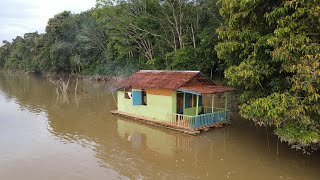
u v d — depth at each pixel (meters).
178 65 34.12
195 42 37.50
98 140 17.89
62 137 18.67
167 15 37.78
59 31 67.62
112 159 14.80
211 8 34.09
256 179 12.35
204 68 32.97
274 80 13.98
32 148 16.61
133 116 22.05
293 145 15.78
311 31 11.43
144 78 22.30
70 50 63.94
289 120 11.99
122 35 44.97
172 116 19.55
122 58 52.38
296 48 11.00
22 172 13.40
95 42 58.97
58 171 13.45
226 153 15.34
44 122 22.75
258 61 13.71
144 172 13.23
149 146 16.66
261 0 12.85
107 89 44.00
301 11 11.07
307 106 10.87
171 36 40.47
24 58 91.69
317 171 12.90
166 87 19.41
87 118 23.77
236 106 24.62
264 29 14.23
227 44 14.96
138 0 39.59
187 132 18.38
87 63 62.62
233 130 19.33
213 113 19.45
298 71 10.62
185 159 14.70
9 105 30.41
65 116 24.73
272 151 15.41
